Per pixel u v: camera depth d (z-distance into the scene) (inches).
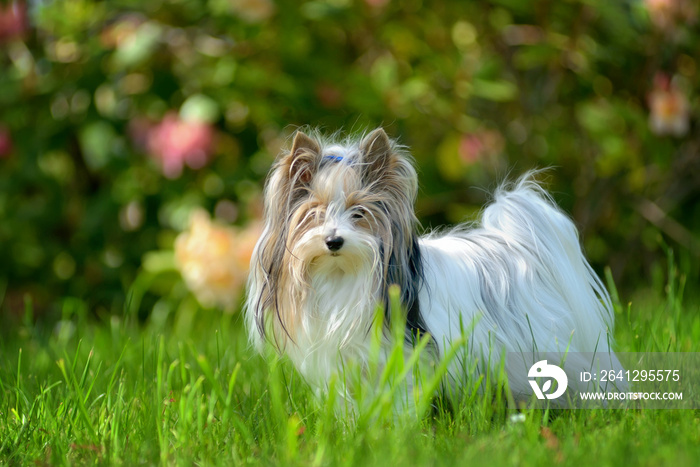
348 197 167.6
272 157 339.0
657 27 320.2
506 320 178.4
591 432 158.2
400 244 169.3
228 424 164.1
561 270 186.5
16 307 353.7
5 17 331.0
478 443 144.3
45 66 338.3
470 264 180.9
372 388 162.1
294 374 188.7
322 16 308.2
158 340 227.5
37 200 360.2
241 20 308.2
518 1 313.1
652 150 334.6
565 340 183.3
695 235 371.9
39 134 334.3
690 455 132.0
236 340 242.8
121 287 342.0
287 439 144.7
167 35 329.1
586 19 319.0
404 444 143.0
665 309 267.1
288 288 173.3
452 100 336.2
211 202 335.0
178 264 303.3
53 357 233.0
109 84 326.0
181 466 140.4
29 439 160.7
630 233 379.9
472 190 361.7
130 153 331.6
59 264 355.6
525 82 353.4
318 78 323.3
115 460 147.8
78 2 329.4
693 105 354.9
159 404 155.8
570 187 370.0
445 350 163.5
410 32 334.0
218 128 335.0
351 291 168.9
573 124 353.1
